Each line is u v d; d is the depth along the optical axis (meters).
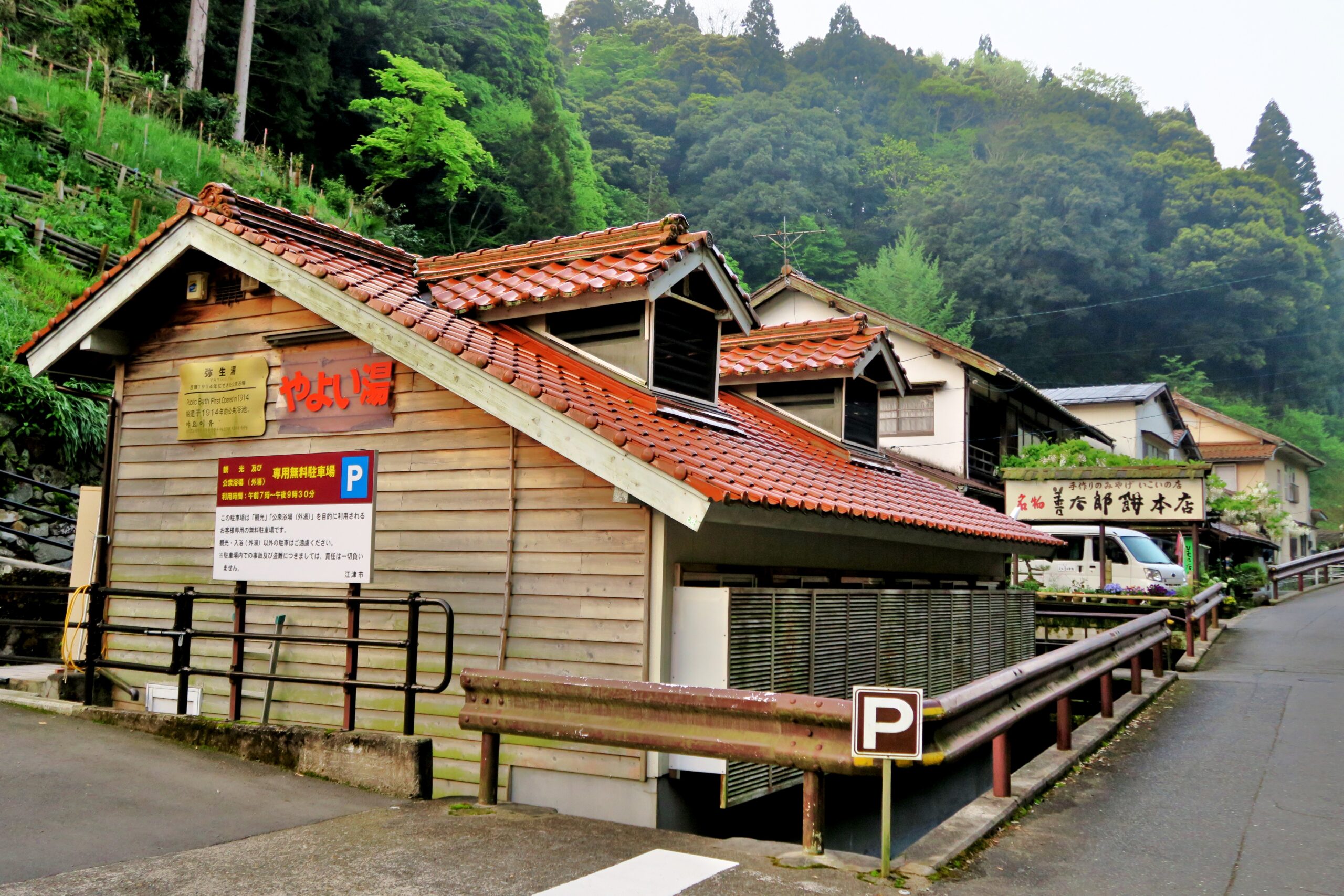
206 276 8.68
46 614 10.90
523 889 4.36
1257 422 53.75
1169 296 55.44
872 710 4.55
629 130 66.88
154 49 31.73
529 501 7.14
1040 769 7.28
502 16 50.53
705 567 7.08
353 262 9.18
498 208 42.41
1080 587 22.47
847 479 9.59
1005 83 91.06
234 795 5.96
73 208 19.31
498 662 7.05
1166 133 68.19
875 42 90.94
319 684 7.32
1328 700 11.33
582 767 6.74
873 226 61.84
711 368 9.16
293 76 35.44
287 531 7.31
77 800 5.62
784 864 4.77
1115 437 34.69
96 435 13.50
